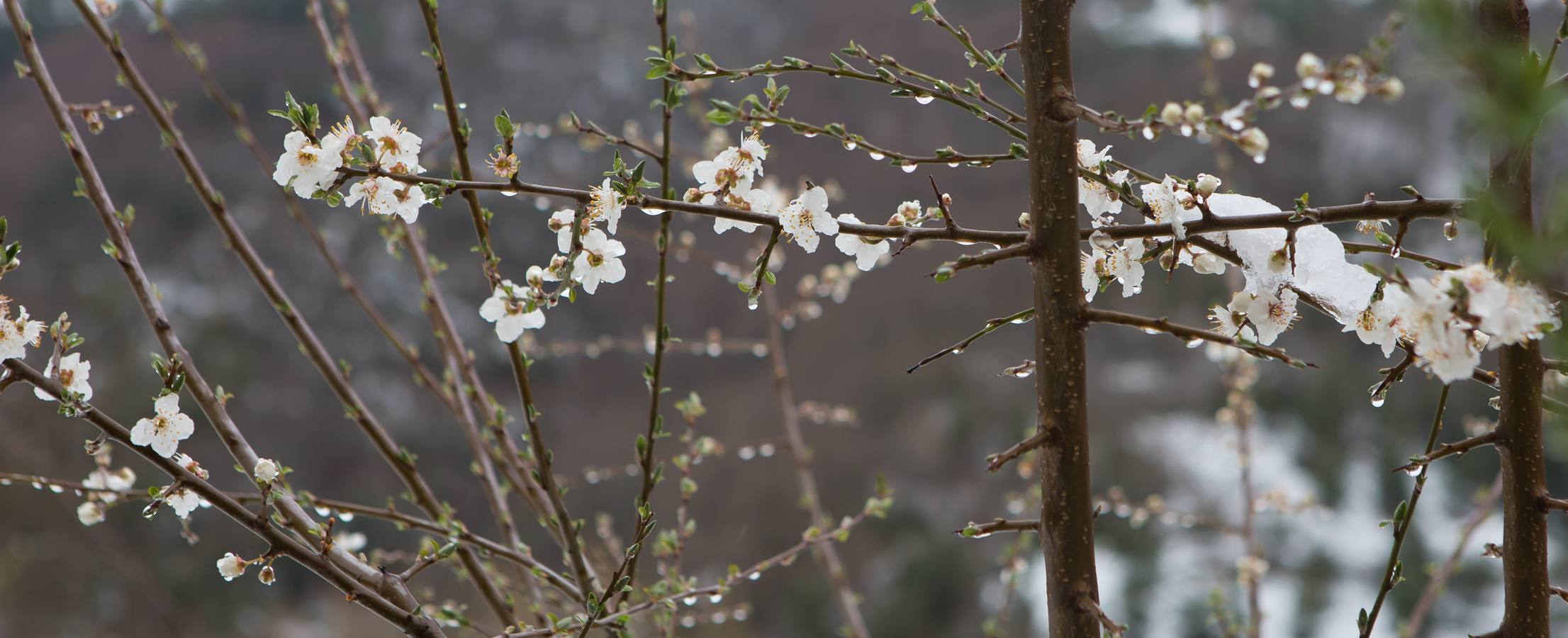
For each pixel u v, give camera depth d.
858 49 1.43
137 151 16.86
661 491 9.37
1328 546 9.83
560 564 7.93
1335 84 1.01
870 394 14.26
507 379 15.72
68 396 1.33
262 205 16.83
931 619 11.45
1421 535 9.63
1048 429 1.31
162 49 17.22
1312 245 1.44
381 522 12.88
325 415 14.57
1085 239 1.38
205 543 10.81
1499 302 1.11
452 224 16.61
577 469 13.99
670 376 15.68
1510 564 1.38
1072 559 1.31
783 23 17.38
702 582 11.95
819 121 14.07
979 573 11.72
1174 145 11.34
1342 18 13.63
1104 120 1.20
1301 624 8.77
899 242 1.53
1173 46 15.16
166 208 16.61
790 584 11.94
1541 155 1.00
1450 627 8.43
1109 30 15.78
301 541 1.49
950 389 14.28
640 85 19.25
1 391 1.31
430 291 2.28
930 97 1.45
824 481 13.20
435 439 14.73
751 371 15.45
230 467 12.45
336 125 1.33
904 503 12.80
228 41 17.62
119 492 1.80
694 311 15.97
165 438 1.38
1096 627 1.31
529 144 8.90
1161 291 12.71
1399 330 1.38
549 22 20.08
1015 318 1.38
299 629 10.81
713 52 15.77
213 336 14.68
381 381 15.35
